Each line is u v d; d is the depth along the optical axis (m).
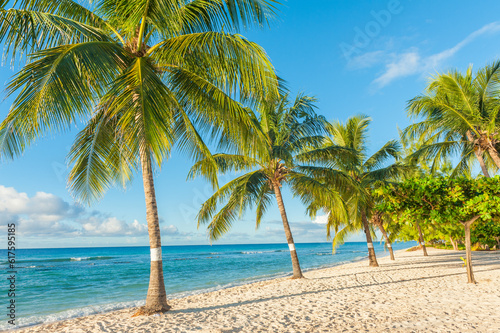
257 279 18.83
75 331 5.81
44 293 16.20
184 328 5.63
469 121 12.22
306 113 12.80
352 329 5.24
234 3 6.48
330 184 13.75
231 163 12.23
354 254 53.88
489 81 12.28
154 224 7.01
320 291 9.75
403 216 9.58
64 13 7.09
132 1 5.81
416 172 15.88
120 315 7.98
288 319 6.20
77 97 5.65
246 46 6.12
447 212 9.05
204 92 7.06
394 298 7.87
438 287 9.16
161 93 6.11
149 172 7.09
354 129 17.59
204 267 32.69
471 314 5.78
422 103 13.11
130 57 6.88
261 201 14.71
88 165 7.66
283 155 11.33
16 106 4.90
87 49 5.70
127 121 5.45
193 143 8.34
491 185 8.62
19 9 5.67
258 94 7.12
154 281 6.93
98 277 24.53
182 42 6.45
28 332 6.87
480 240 31.72
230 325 5.79
